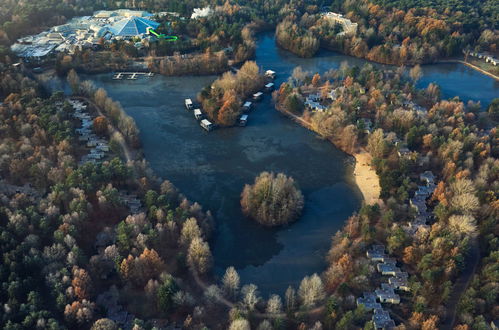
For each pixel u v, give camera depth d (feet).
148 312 644.69
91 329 568.41
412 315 640.58
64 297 609.83
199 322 631.97
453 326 633.20
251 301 637.30
